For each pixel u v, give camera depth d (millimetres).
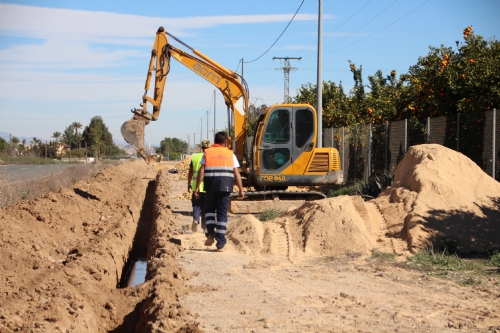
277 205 17062
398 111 23125
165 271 8281
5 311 6465
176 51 19453
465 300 6992
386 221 11172
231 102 19578
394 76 29828
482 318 6203
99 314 7457
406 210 11141
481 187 11805
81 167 35125
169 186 27109
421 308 6629
